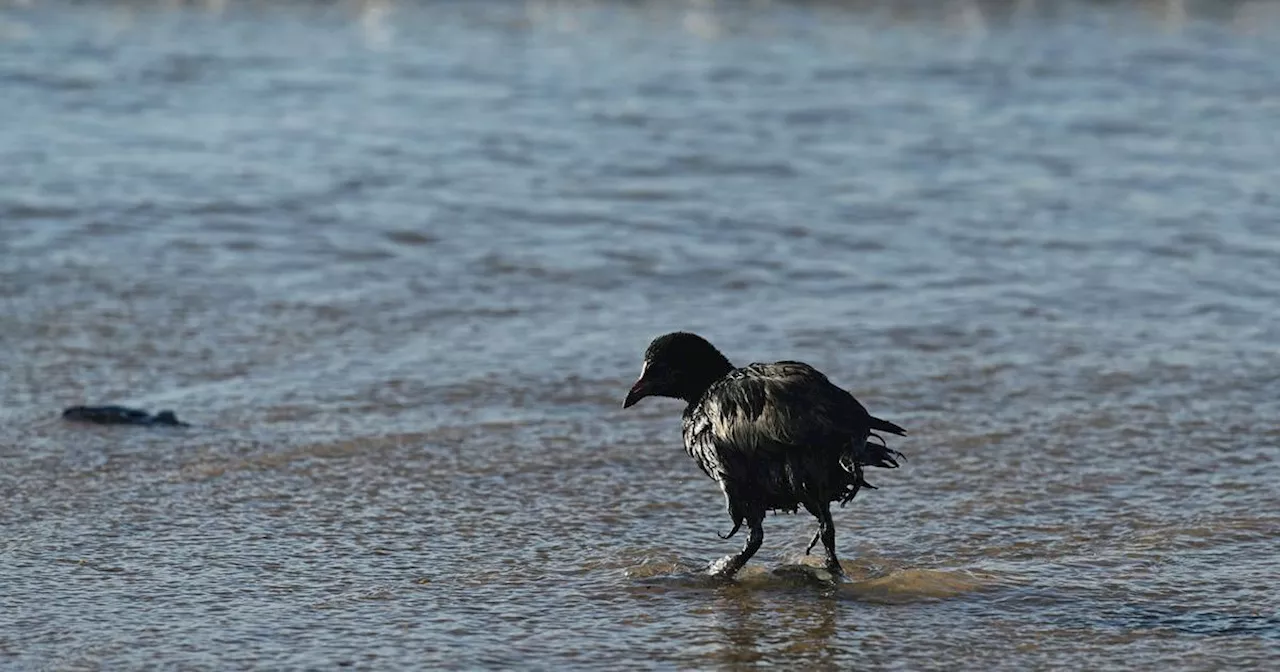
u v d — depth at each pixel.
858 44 31.55
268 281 17.69
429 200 20.88
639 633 9.44
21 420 13.42
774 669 8.94
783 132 24.64
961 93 27.47
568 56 30.09
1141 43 31.89
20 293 17.00
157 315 16.44
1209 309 16.91
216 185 21.27
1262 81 28.47
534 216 20.27
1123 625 9.49
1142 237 19.55
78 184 21.06
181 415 13.63
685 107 26.14
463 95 26.84
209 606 9.76
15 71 27.45
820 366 15.13
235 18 33.12
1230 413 13.73
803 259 18.75
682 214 20.47
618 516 11.54
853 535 11.14
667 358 10.77
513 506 11.70
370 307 16.88
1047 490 11.97
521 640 9.30
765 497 10.23
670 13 34.34
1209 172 22.52
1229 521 11.25
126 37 30.81
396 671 8.84
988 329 16.27
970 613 9.72
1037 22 33.88
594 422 13.62
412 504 11.70
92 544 10.80
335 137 23.97
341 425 13.40
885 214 20.55
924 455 12.78
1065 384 14.57
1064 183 21.98
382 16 33.66
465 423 13.51
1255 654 9.03
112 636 9.27
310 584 10.16
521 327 16.33
